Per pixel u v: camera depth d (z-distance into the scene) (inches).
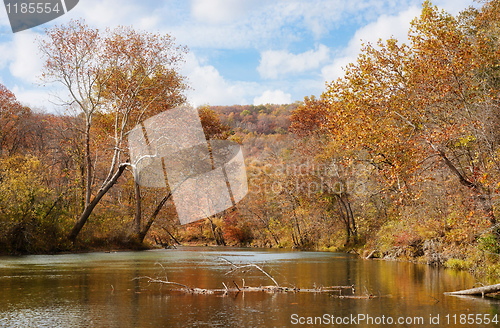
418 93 692.1
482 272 597.3
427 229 881.5
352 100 731.4
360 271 657.0
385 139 676.1
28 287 448.1
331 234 1612.9
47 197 1058.7
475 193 568.4
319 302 370.9
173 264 751.7
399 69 719.1
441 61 651.5
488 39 734.5
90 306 344.2
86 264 724.7
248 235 2185.0
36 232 986.7
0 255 911.7
